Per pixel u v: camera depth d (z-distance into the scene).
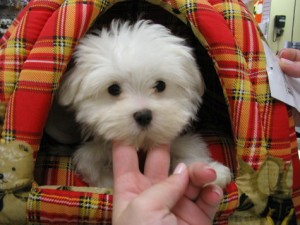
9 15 0.42
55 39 0.21
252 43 0.24
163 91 0.23
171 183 0.15
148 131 0.21
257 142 0.22
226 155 0.26
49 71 0.21
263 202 0.21
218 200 0.16
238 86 0.22
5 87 0.21
